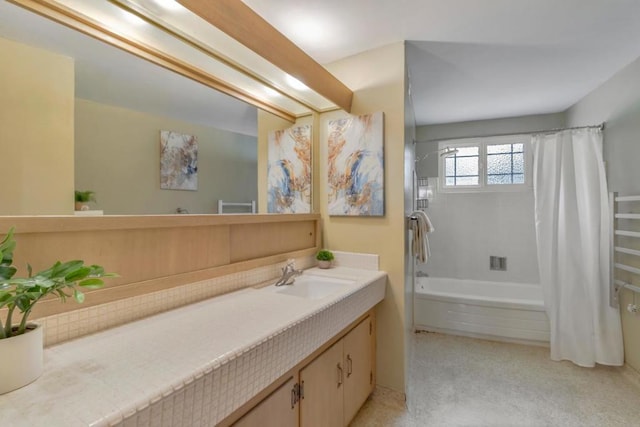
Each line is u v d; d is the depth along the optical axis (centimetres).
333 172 229
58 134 107
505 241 361
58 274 77
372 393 211
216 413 86
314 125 233
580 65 236
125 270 118
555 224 269
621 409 198
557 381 231
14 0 97
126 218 117
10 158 95
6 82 95
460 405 203
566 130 270
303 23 184
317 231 232
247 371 96
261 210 199
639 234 215
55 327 98
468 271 377
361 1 164
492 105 324
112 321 111
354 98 222
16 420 62
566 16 177
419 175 400
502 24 185
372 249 215
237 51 148
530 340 293
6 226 90
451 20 181
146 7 114
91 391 72
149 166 138
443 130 394
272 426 112
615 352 244
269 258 186
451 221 385
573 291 259
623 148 239
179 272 137
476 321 310
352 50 216
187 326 111
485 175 371
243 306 135
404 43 205
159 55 140
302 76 176
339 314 149
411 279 259
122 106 127
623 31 192
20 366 73
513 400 208
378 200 210
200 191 163
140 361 86
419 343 301
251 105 194
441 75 253
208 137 167
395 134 206
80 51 113
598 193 257
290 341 114
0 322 72
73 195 110
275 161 207
